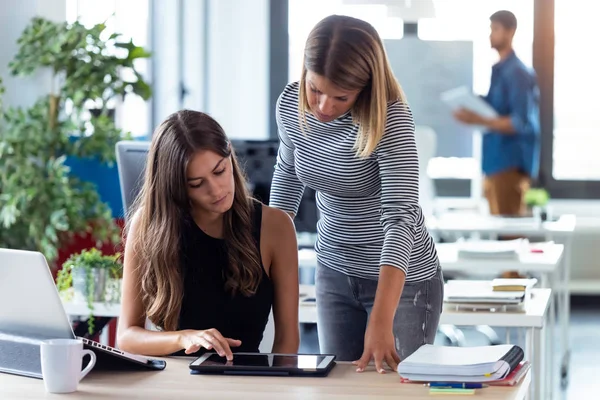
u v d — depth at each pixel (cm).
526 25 774
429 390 209
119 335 254
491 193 693
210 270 257
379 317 233
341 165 261
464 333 619
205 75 766
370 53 240
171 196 250
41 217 443
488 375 210
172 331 247
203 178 244
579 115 779
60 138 453
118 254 355
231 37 781
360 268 279
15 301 227
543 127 782
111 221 461
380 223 271
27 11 495
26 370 227
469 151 775
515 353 224
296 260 265
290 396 205
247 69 785
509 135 683
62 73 499
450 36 767
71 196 445
